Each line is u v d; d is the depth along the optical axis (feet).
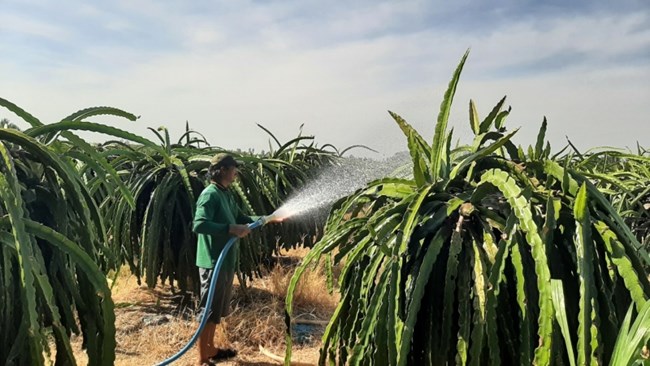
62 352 5.93
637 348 4.02
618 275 5.60
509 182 5.73
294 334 14.90
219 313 13.14
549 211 5.50
